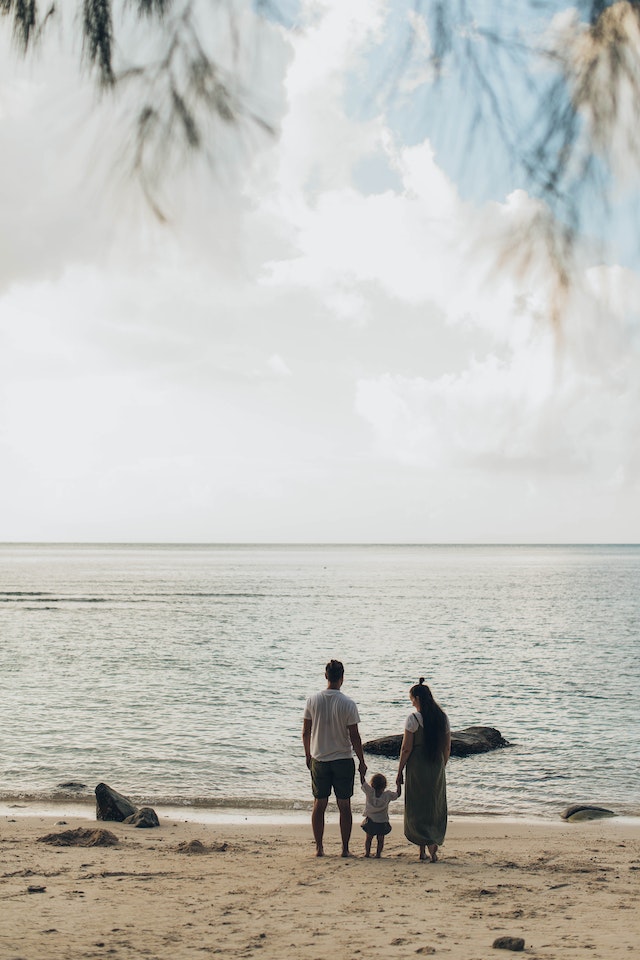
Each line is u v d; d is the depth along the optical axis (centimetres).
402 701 2511
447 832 1184
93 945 550
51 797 1395
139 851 956
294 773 1606
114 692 2592
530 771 1658
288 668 3164
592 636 4428
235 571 14362
